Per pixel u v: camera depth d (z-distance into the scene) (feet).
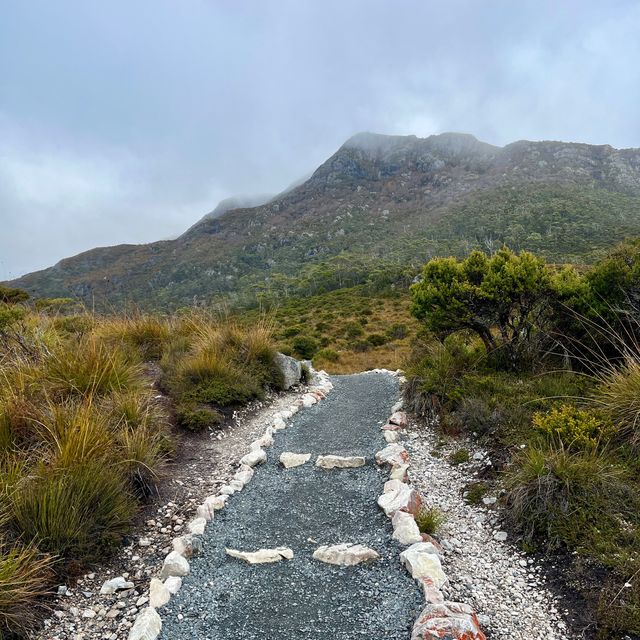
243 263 549.13
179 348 25.91
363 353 63.62
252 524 12.62
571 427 13.41
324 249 525.75
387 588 9.57
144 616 8.64
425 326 24.00
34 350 18.85
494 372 20.51
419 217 608.60
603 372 18.12
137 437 14.35
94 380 16.99
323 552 10.87
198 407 20.44
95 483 11.60
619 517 10.76
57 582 9.76
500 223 382.22
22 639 8.27
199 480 15.30
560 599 9.21
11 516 10.22
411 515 12.00
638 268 18.45
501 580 10.00
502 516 12.28
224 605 9.27
